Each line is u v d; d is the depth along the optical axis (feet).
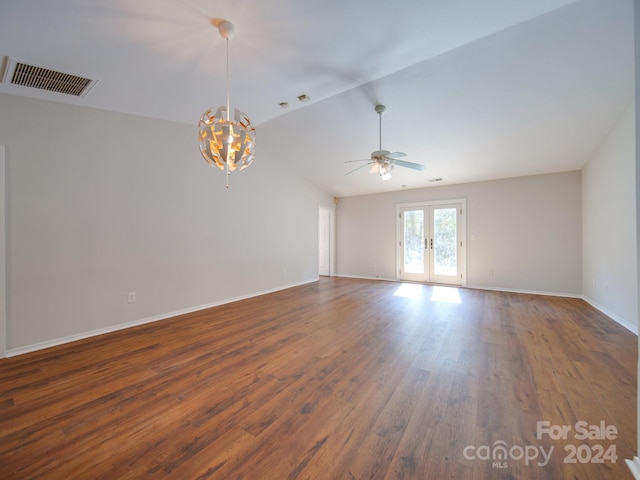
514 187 18.03
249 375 7.34
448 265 20.47
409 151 15.06
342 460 4.55
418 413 5.75
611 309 12.21
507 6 5.63
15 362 8.10
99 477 4.25
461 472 4.30
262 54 7.05
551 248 16.93
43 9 5.24
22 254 8.77
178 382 7.00
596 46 7.89
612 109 10.66
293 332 10.57
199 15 5.65
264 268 17.44
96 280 10.34
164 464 4.49
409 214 22.09
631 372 7.33
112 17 5.56
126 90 8.74
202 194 13.79
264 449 4.80
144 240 11.66
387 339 9.82
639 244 4.32
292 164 18.90
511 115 11.50
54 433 5.20
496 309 13.67
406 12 5.73
